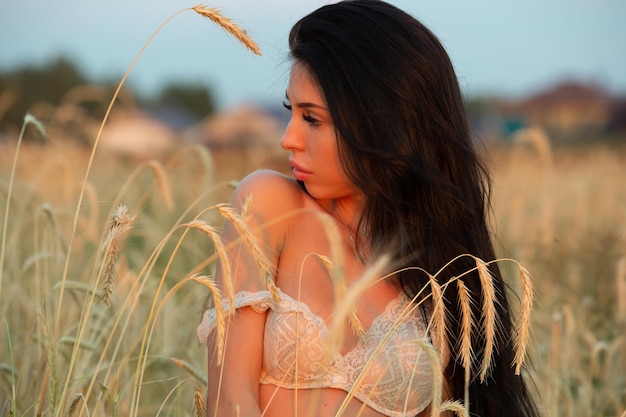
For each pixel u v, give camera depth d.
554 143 25.05
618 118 41.34
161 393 3.77
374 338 2.49
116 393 2.50
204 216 5.03
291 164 2.61
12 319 3.43
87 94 6.98
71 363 2.39
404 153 2.53
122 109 9.84
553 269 5.27
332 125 2.50
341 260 1.76
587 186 8.64
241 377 2.40
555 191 7.99
